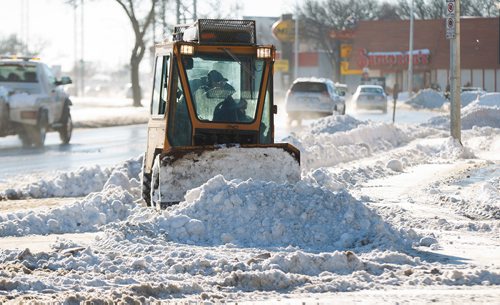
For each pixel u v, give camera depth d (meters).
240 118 38.25
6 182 51.03
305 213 29.92
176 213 30.69
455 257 27.16
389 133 79.81
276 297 22.02
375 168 53.12
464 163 59.09
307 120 119.88
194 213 30.58
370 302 21.30
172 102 37.94
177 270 24.73
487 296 21.98
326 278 23.84
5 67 76.62
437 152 67.81
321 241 29.09
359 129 74.81
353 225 29.53
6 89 73.88
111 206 35.53
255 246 28.88
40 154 69.88
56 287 22.77
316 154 58.00
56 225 33.47
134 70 166.75
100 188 46.47
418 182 48.16
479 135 86.75
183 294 22.33
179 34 42.25
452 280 23.83
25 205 41.75
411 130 90.00
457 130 67.31
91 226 34.12
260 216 30.03
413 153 66.19
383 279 24.03
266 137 38.56
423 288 23.08
